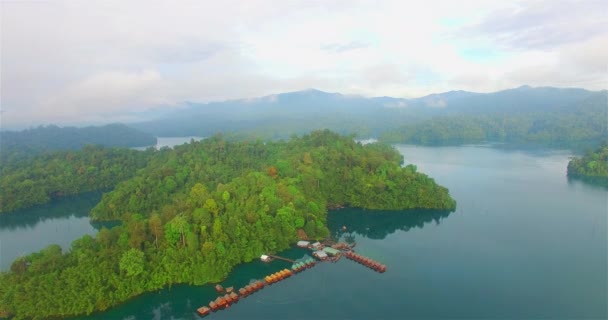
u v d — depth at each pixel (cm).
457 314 8712
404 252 12169
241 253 11369
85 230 16162
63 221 17675
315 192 16438
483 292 9631
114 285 9481
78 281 9156
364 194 16850
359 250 12350
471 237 13350
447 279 10356
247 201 12888
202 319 8881
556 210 16138
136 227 10588
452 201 16400
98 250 10225
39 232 16175
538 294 9488
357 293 9744
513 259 11488
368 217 15888
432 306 9075
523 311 8788
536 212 15912
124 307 9381
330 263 11444
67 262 9638
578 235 13262
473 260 11469
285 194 14188
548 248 12194
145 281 9875
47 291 8881
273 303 9394
